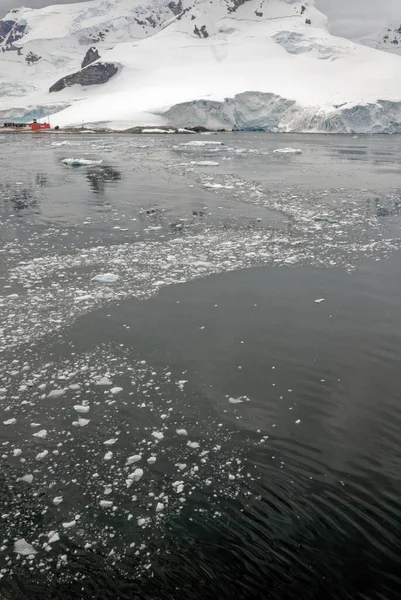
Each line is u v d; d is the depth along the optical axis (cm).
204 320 921
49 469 553
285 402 676
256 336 860
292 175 2842
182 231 1555
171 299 1019
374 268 1208
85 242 1427
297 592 417
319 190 2319
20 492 521
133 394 692
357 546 458
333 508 500
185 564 440
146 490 523
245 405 668
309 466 558
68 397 685
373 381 726
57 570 435
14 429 620
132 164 3338
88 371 749
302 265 1234
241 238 1474
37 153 4203
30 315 937
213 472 549
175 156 3972
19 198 2089
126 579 427
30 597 412
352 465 559
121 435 609
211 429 620
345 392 699
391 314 947
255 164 3425
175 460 567
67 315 939
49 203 1986
